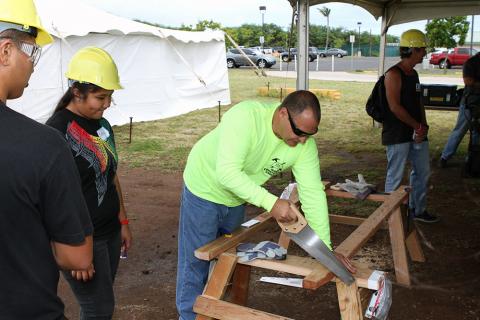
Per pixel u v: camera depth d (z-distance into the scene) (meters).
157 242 4.72
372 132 10.71
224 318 2.36
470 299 3.51
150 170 7.62
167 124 11.71
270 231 4.91
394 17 8.93
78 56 2.22
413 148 4.68
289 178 7.04
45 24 8.89
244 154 2.23
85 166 2.22
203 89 14.41
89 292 2.33
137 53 11.46
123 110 11.38
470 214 5.32
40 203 1.39
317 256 2.19
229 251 2.51
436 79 22.39
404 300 3.50
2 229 1.33
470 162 6.82
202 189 2.56
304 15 5.29
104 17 10.41
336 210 5.51
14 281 1.38
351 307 2.20
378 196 3.67
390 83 4.34
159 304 3.55
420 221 5.06
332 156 8.48
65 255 1.49
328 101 16.33
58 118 2.20
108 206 2.36
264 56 33.84
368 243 4.57
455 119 12.34
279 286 3.81
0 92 1.38
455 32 28.94
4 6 1.38
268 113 2.31
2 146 1.31
